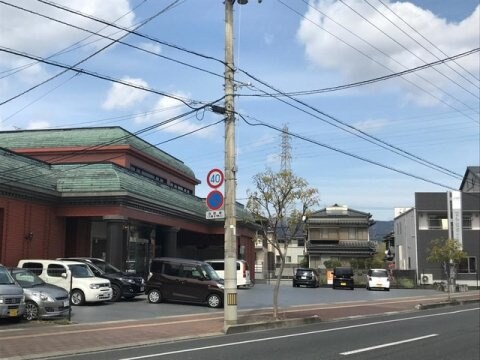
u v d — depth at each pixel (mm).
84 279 21016
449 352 11461
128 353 11172
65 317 16984
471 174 57844
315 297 30422
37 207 24672
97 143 32062
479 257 49719
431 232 50938
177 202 32188
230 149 16547
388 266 62188
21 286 16219
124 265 27922
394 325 17266
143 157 34125
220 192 16516
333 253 61844
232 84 16828
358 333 14883
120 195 25188
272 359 10305
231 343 12688
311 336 14125
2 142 33375
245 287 37938
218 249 40781
